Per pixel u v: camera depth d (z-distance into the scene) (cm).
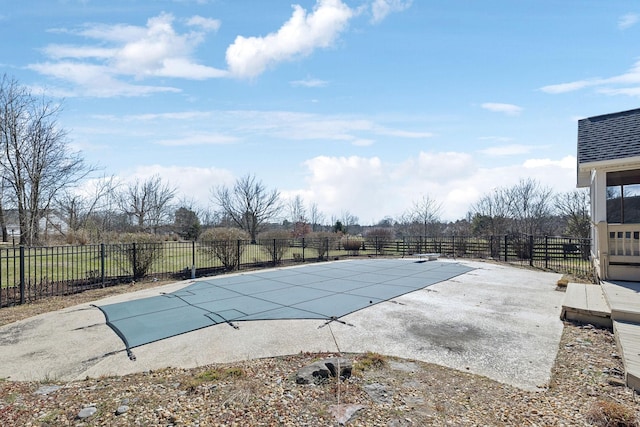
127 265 1125
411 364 430
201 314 675
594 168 905
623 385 367
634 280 808
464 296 820
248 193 3544
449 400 335
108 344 521
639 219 899
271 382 375
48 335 565
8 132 1736
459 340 520
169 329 586
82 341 535
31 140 1777
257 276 1145
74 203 2144
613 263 831
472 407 321
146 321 632
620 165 862
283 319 638
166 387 368
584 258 1337
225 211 3716
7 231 1845
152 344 518
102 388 370
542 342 509
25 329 598
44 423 294
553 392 353
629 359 401
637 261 805
